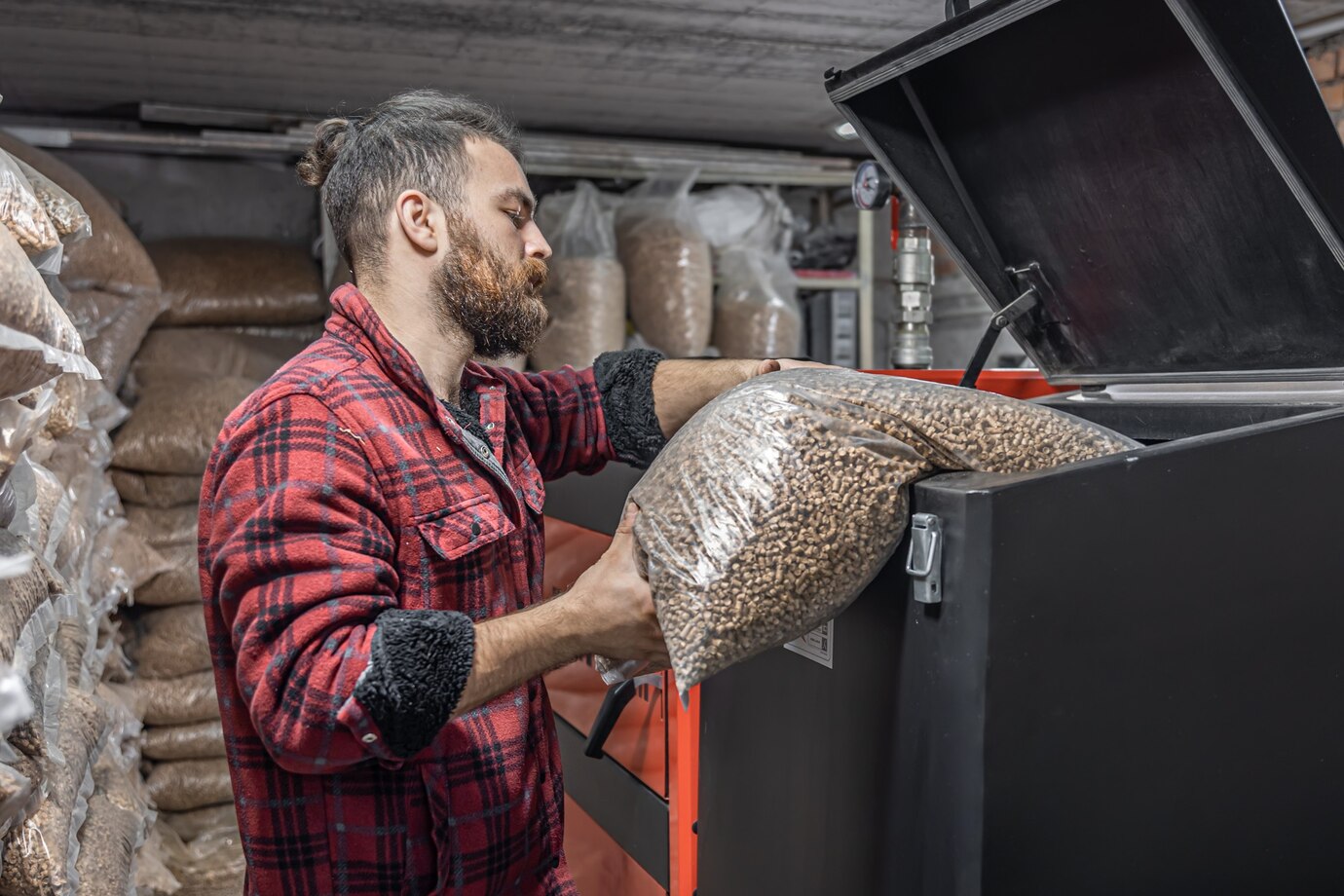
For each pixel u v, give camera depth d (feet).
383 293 3.70
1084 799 2.73
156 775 8.99
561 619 3.03
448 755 3.45
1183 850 2.90
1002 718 2.60
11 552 3.63
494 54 8.58
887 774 2.92
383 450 3.30
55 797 4.30
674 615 2.79
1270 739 3.02
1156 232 3.99
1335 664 3.13
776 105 10.51
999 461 2.88
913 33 8.04
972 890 2.62
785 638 2.85
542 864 3.83
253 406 3.26
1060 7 3.41
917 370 5.86
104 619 8.05
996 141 4.18
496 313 3.67
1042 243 4.45
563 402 4.45
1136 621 2.77
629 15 7.55
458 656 2.89
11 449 3.45
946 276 13.16
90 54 8.52
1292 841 3.09
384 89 9.80
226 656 3.44
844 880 3.12
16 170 3.97
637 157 11.34
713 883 3.93
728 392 3.26
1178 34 3.29
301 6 7.29
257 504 3.10
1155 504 2.78
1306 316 3.81
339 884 3.41
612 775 5.21
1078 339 4.74
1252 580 2.95
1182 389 4.40
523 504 3.82
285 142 10.57
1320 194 3.21
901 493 2.81
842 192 13.98
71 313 8.36
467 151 3.65
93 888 5.11
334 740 2.88
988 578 2.56
